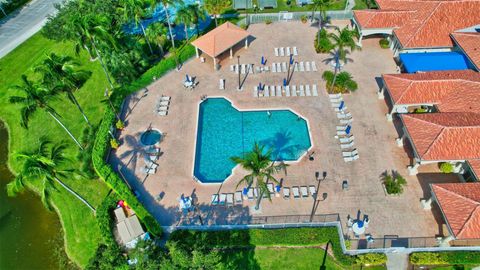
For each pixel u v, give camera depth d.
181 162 37.91
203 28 57.47
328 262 30.53
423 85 38.91
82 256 33.56
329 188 34.97
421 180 35.34
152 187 35.84
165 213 33.72
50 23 51.59
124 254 31.34
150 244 28.33
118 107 43.09
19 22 63.06
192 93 45.62
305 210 33.38
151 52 51.88
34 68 36.28
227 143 39.66
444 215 29.52
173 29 57.38
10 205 38.84
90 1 51.94
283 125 41.22
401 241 31.11
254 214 33.25
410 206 33.44
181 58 50.03
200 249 26.64
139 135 40.91
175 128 41.44
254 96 44.62
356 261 29.58
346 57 49.69
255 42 53.44
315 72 47.72
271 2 61.09
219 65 49.53
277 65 48.91
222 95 45.12
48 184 28.50
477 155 32.81
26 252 34.81
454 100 37.81
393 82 40.56
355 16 50.91
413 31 46.59
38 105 35.44
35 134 44.69
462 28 46.44
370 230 31.78
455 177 35.41
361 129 40.16
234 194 34.84
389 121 40.88
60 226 36.31
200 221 32.97
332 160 37.28
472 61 42.25
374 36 53.38
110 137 39.81
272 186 35.19
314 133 39.94
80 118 44.97
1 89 51.31
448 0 47.91
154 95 45.66
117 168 37.69
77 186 38.03
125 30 57.34
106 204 34.59
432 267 30.12
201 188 35.53
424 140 34.06
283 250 31.25
